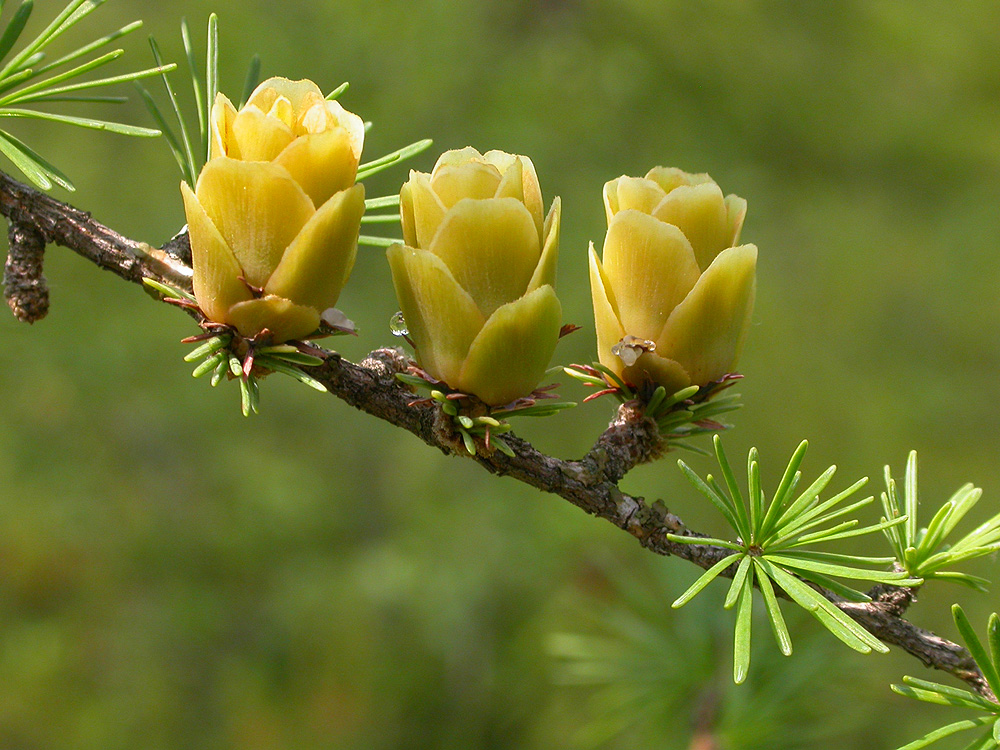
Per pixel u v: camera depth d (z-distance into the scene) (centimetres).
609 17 67
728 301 22
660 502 22
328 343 59
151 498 63
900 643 22
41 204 23
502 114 63
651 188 22
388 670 58
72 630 61
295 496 62
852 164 71
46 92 22
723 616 28
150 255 23
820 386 63
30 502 61
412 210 22
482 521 59
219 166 21
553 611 50
